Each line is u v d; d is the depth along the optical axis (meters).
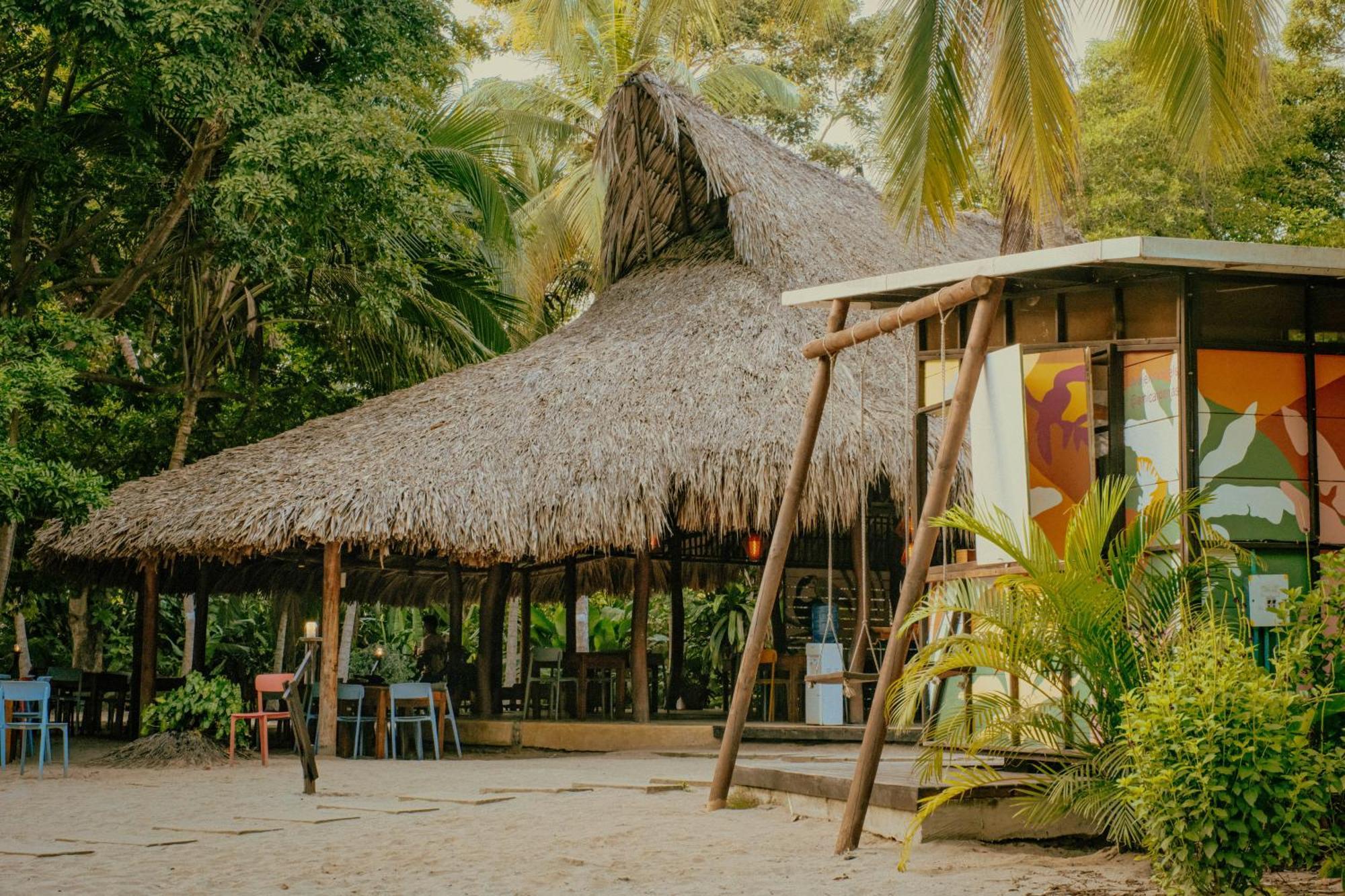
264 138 12.59
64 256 15.92
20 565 17.55
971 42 10.12
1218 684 4.55
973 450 6.93
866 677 7.95
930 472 11.48
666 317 14.32
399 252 15.03
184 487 13.22
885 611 15.35
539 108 24.98
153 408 18.28
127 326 16.53
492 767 10.78
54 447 17.28
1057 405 6.68
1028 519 6.34
